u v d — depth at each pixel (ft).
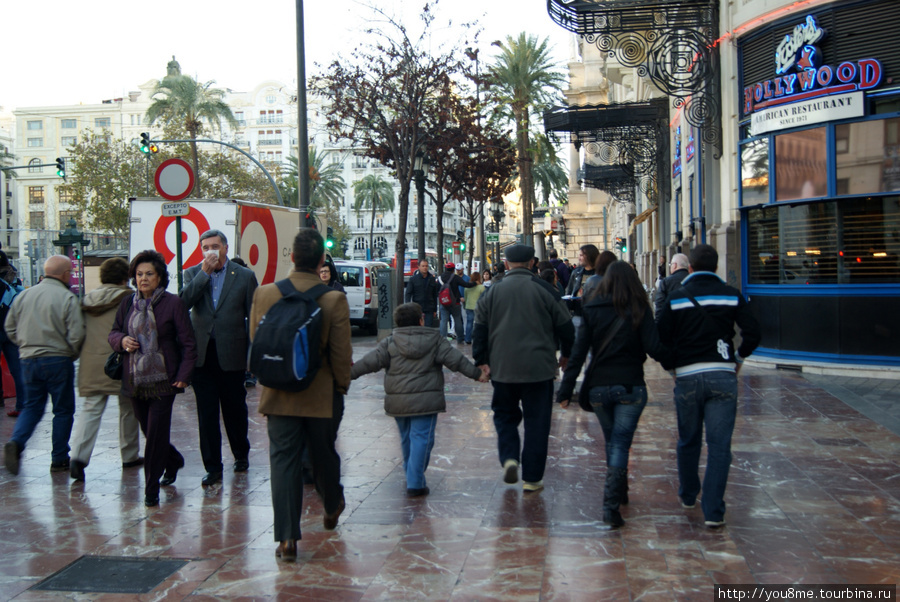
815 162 36.83
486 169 79.71
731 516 16.43
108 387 20.24
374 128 61.00
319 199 237.25
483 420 27.40
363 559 14.38
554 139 70.85
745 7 40.68
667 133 69.67
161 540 15.67
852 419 26.14
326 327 14.67
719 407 15.58
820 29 35.78
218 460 20.01
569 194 176.55
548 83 97.35
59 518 17.21
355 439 24.75
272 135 347.77
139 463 22.07
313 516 17.01
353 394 33.96
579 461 21.33
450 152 79.00
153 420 18.11
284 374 13.74
